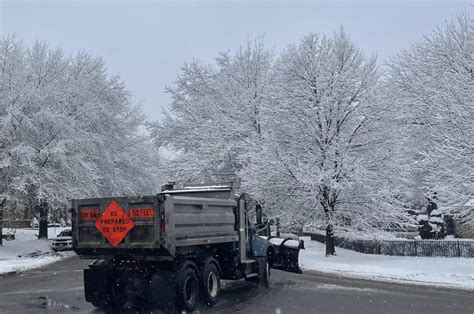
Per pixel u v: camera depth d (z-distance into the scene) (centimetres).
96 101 3600
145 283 1092
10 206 3192
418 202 3177
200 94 3578
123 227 1044
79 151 3294
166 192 1348
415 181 2814
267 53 3394
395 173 2347
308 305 1121
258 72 3347
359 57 2491
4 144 2991
